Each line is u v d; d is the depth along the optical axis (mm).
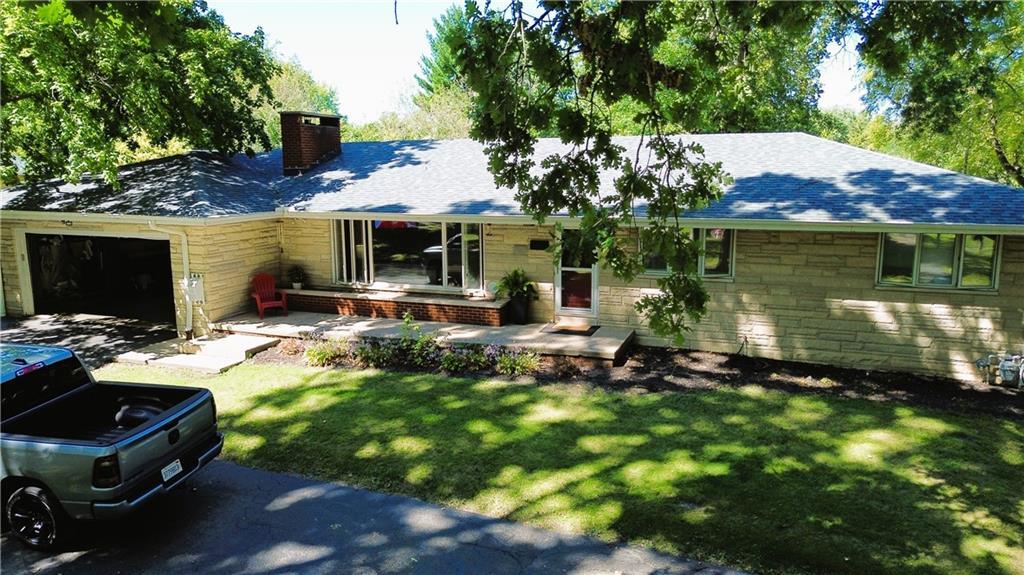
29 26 11328
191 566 5863
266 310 14898
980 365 10477
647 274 12602
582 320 13344
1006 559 5746
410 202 13844
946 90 20359
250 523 6555
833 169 12602
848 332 11375
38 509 6031
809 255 11406
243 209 13852
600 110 7828
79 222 14672
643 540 6121
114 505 5688
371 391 10414
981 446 8172
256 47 17328
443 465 7770
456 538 6227
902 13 6492
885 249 10969
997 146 22750
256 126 17797
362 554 5988
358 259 15086
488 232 13773
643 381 10766
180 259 13711
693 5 7684
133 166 16375
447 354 11555
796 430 8719
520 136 6625
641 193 6426
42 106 12414
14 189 16234
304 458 8008
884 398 9945
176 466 6336
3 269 16078
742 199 11586
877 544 6000
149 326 14992
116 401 7207
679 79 6328
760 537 6133
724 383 10648
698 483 7230
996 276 10445
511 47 6273
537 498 6957
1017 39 20031
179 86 14773
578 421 9086
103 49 12430
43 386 6703
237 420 9234
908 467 7594
